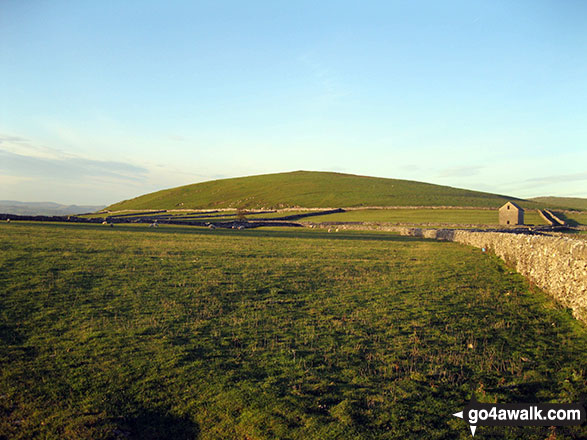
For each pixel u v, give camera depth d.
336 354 11.90
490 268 24.11
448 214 104.19
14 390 9.56
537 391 10.00
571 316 14.79
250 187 189.62
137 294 16.88
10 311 14.23
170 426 8.80
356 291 18.45
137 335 12.82
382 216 101.69
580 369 10.91
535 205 141.25
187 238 39.06
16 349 11.54
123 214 151.50
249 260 25.73
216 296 17.16
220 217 102.31
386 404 9.46
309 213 112.94
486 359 11.66
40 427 8.45
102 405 9.22
